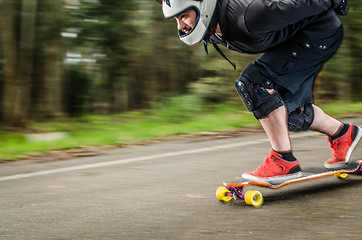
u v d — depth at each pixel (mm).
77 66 10734
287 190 3568
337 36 3275
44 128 9219
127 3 10406
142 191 3791
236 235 2562
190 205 3268
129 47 10750
